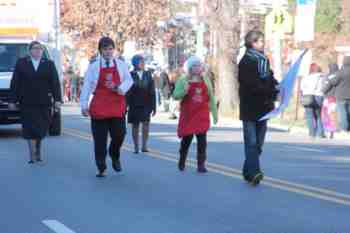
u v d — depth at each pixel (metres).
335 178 17.88
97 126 17.62
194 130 18.30
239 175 18.05
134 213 13.57
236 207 14.12
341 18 66.31
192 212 13.66
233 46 45.53
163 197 15.12
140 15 71.19
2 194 15.48
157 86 51.72
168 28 71.94
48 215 13.41
